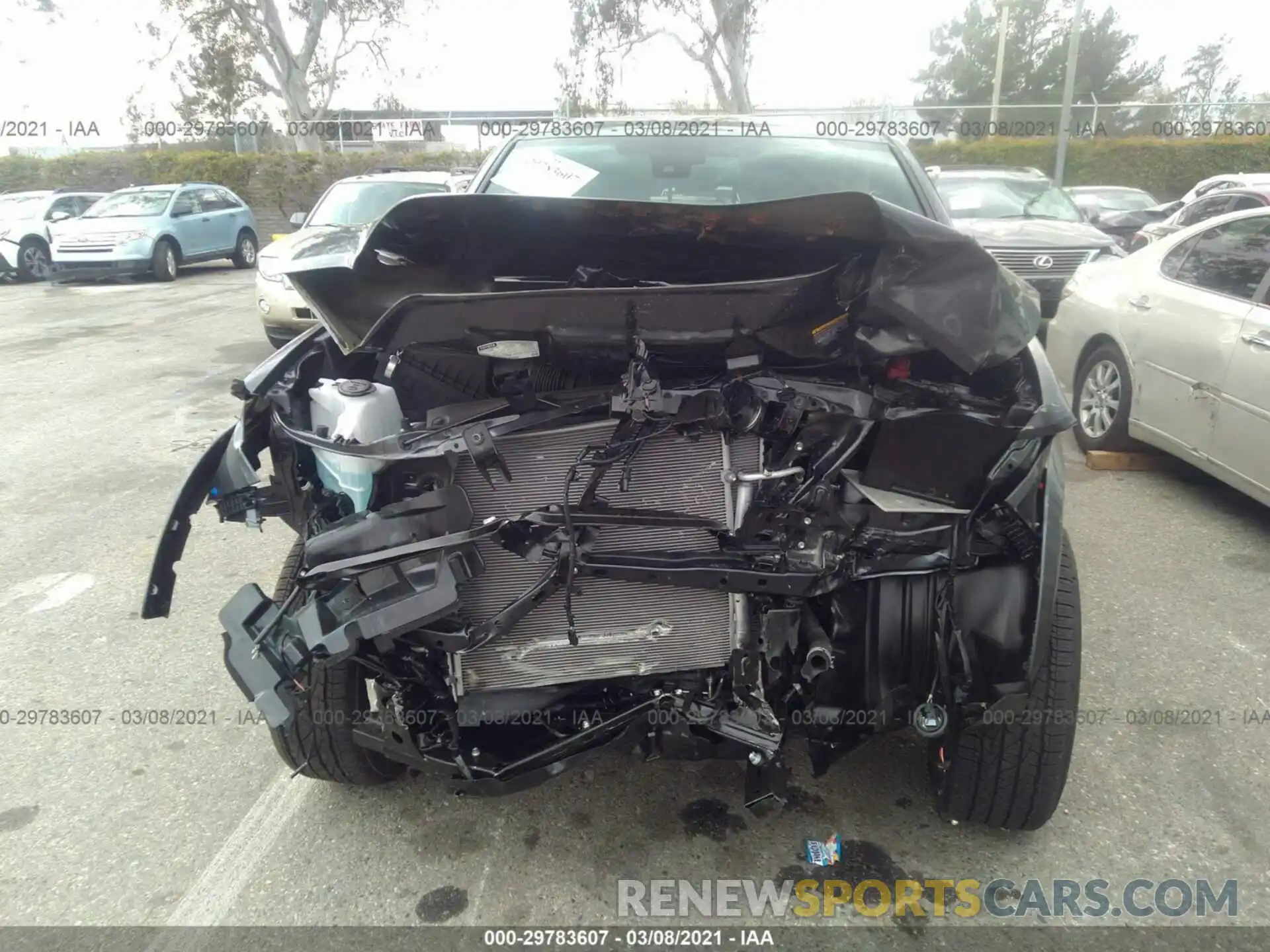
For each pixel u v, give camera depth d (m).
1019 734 2.34
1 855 2.69
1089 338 5.91
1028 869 2.55
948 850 2.63
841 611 2.23
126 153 26.11
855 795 2.86
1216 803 2.79
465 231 2.18
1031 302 2.18
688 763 3.03
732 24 24.78
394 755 2.36
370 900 2.50
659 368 2.22
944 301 1.97
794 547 2.16
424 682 2.28
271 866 2.63
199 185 18.16
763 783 2.29
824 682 2.24
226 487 2.19
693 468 2.20
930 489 2.10
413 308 2.01
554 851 2.66
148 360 9.52
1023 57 43.81
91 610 4.14
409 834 2.74
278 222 25.52
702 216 1.99
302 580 2.06
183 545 2.29
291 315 8.55
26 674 3.63
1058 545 2.11
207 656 3.76
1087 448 5.93
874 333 2.08
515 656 2.29
